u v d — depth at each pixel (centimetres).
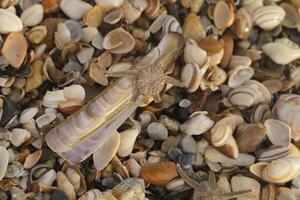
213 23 69
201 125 65
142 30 68
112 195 61
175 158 64
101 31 67
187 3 69
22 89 64
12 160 62
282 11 70
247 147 65
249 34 70
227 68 68
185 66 66
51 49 66
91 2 67
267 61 70
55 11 67
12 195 61
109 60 66
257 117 67
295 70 69
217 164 65
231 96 67
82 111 62
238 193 62
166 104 65
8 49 63
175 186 63
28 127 63
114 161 63
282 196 64
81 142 62
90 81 65
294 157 64
